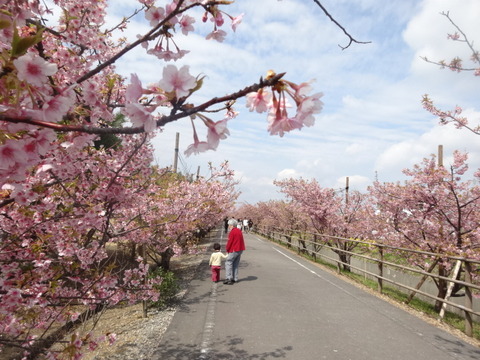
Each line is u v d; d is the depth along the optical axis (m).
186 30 1.45
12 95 1.05
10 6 1.22
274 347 3.92
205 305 5.75
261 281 8.02
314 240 14.73
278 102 0.96
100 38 2.58
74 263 3.08
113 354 3.75
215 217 14.26
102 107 1.59
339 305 5.96
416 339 4.35
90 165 3.14
